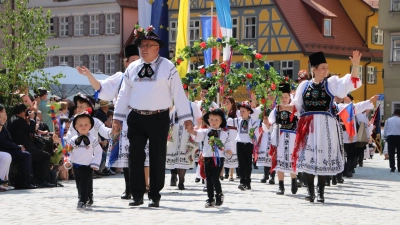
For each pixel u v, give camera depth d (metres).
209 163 14.25
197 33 67.31
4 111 18.91
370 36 70.56
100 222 11.04
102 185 20.05
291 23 64.06
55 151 20.08
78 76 39.25
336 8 69.44
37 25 26.89
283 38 64.25
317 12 65.75
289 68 64.12
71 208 13.34
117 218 11.59
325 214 13.05
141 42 13.34
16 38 26.67
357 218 12.52
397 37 60.06
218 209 13.56
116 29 72.00
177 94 13.42
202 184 21.09
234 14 66.31
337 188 20.84
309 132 15.53
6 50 26.69
